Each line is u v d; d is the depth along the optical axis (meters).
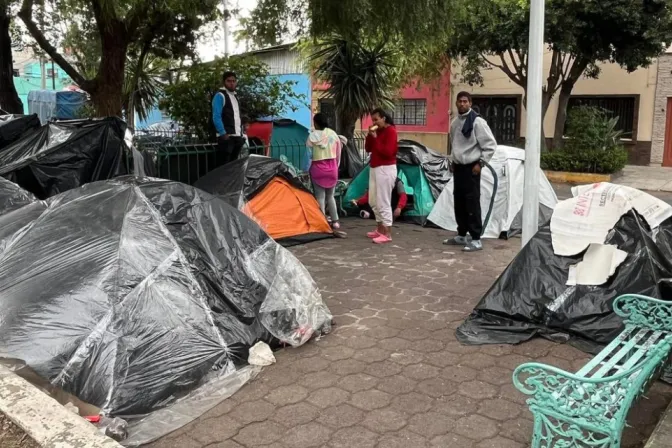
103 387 3.17
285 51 20.03
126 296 3.48
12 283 3.48
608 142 14.93
